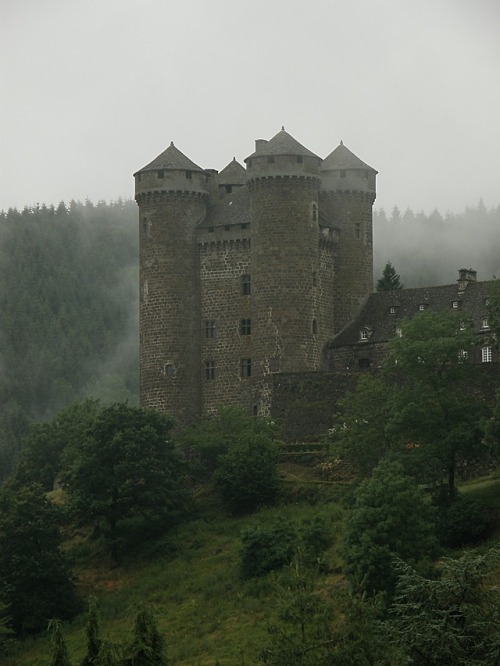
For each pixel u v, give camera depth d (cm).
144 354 17988
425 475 13938
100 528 16150
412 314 17750
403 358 14875
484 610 9631
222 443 16750
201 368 17925
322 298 17738
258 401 17400
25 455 18788
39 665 13350
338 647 9475
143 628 9219
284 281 17375
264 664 9925
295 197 17475
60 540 15412
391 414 14650
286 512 15462
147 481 15812
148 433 16012
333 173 18275
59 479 17262
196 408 17875
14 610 14400
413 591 9825
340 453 15112
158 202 18038
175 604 14162
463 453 14200
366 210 18312
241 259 17800
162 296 17938
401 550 12450
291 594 9981
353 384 16825
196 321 17962
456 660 9275
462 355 15275
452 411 14412
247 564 14162
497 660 9162
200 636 13138
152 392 17888
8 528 14900
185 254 17988
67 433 18625
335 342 17775
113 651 9094
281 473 16300
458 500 13650
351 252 18150
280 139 17675
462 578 9762
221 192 18388
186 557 15175
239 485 15838
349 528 12875
